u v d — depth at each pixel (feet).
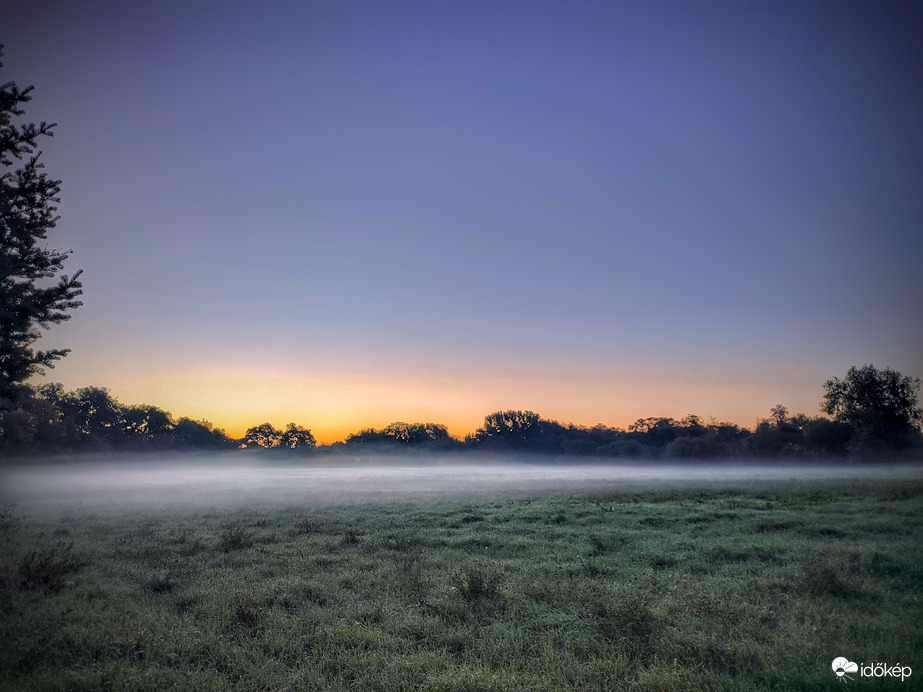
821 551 42.19
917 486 101.04
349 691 20.63
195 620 28.86
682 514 66.54
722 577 35.19
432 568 40.27
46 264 41.32
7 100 39.63
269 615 28.91
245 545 51.11
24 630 26.76
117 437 361.10
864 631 24.93
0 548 50.08
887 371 260.01
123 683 21.03
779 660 21.97
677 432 433.89
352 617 28.68
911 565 36.47
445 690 20.21
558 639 25.23
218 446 458.50
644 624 25.40
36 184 40.78
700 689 19.81
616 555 44.09
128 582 37.40
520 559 43.04
